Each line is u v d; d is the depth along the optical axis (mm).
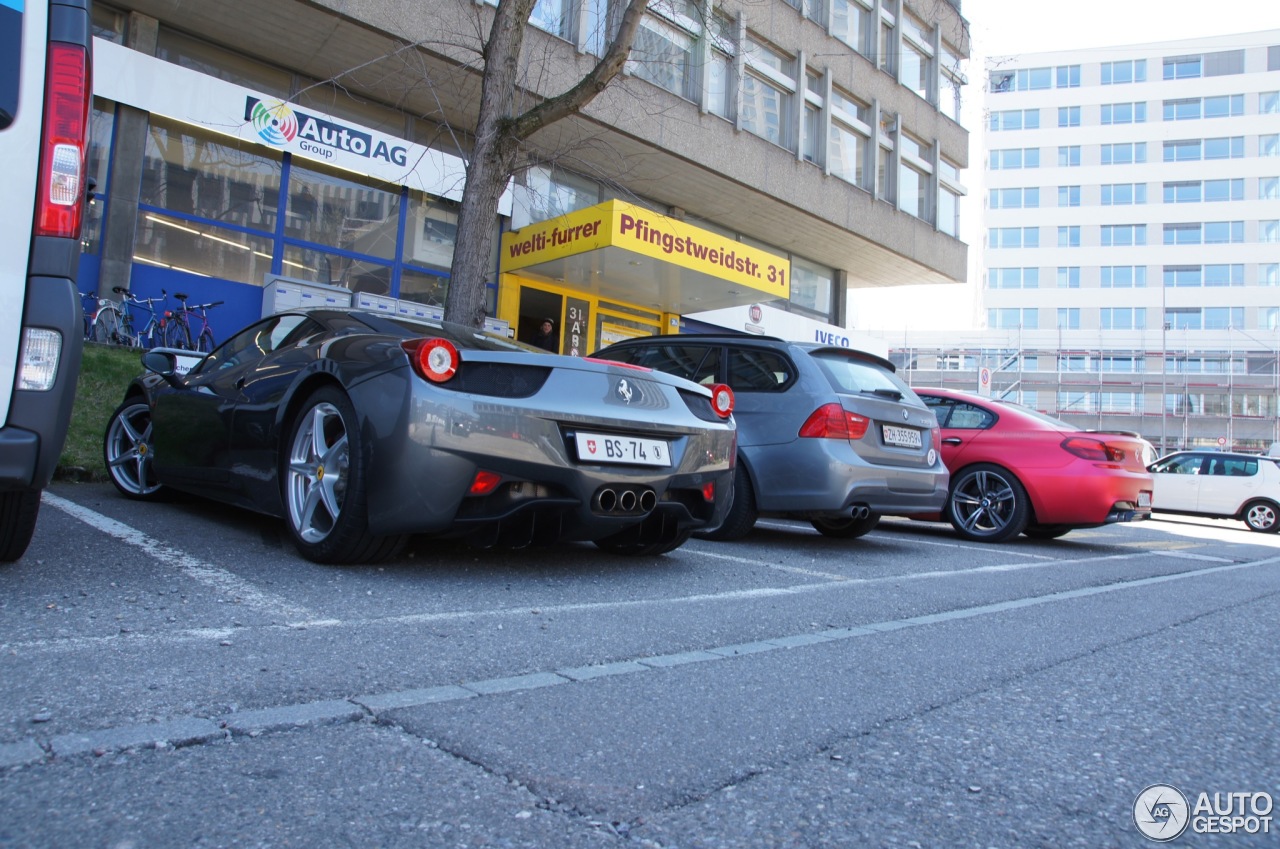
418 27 11547
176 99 10930
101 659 2113
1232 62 58875
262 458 3941
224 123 11281
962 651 2801
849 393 5375
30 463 2508
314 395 3641
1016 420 7129
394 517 3236
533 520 3451
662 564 4352
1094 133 60938
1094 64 61281
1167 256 58812
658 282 14500
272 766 1562
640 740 1806
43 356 2545
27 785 1418
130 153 10805
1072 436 6902
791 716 2023
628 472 3588
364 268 13141
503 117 7438
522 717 1905
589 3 13742
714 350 5988
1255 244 57344
